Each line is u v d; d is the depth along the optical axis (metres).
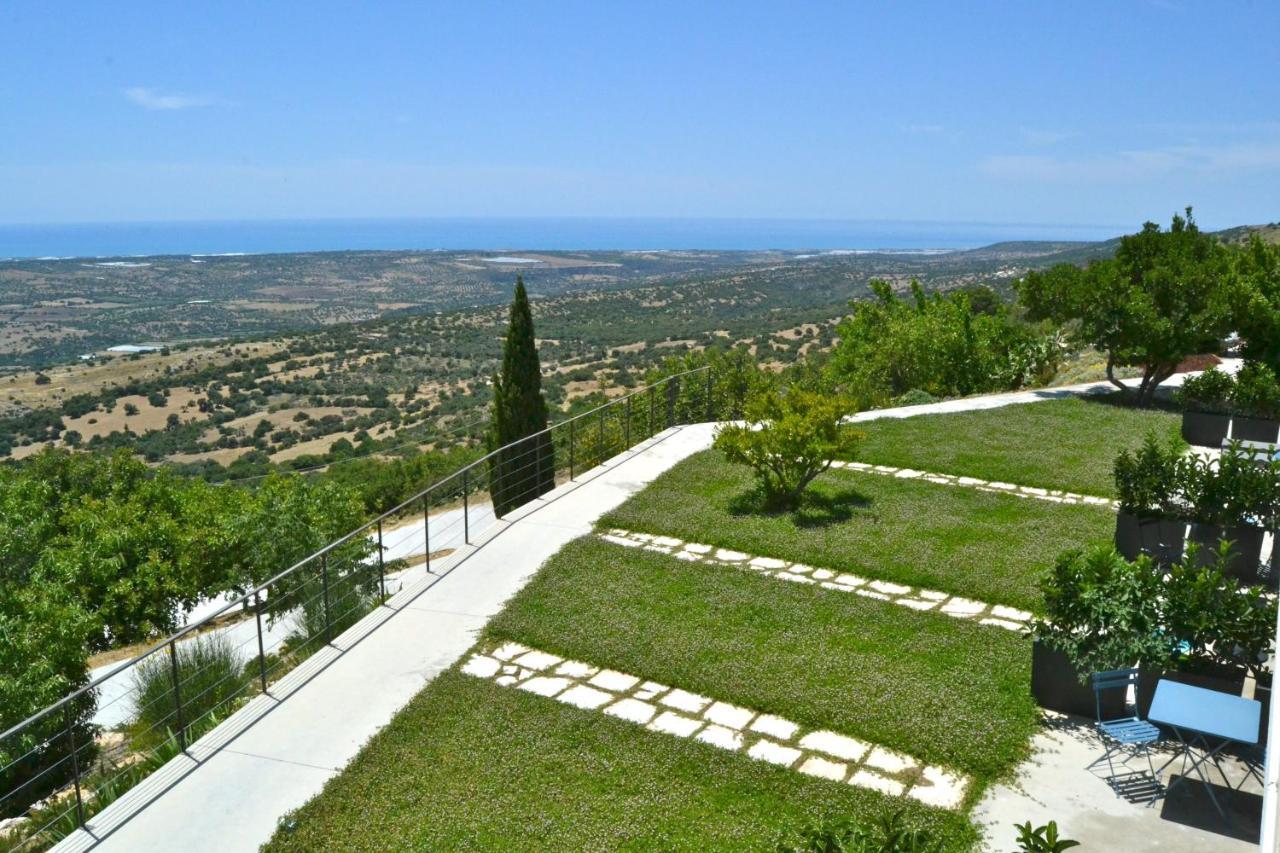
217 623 16.39
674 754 6.74
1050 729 6.91
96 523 18.33
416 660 8.49
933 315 27.20
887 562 10.25
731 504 12.66
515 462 18.36
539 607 9.45
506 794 6.31
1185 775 6.15
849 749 6.78
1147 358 17.78
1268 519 8.90
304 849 5.80
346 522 18.08
